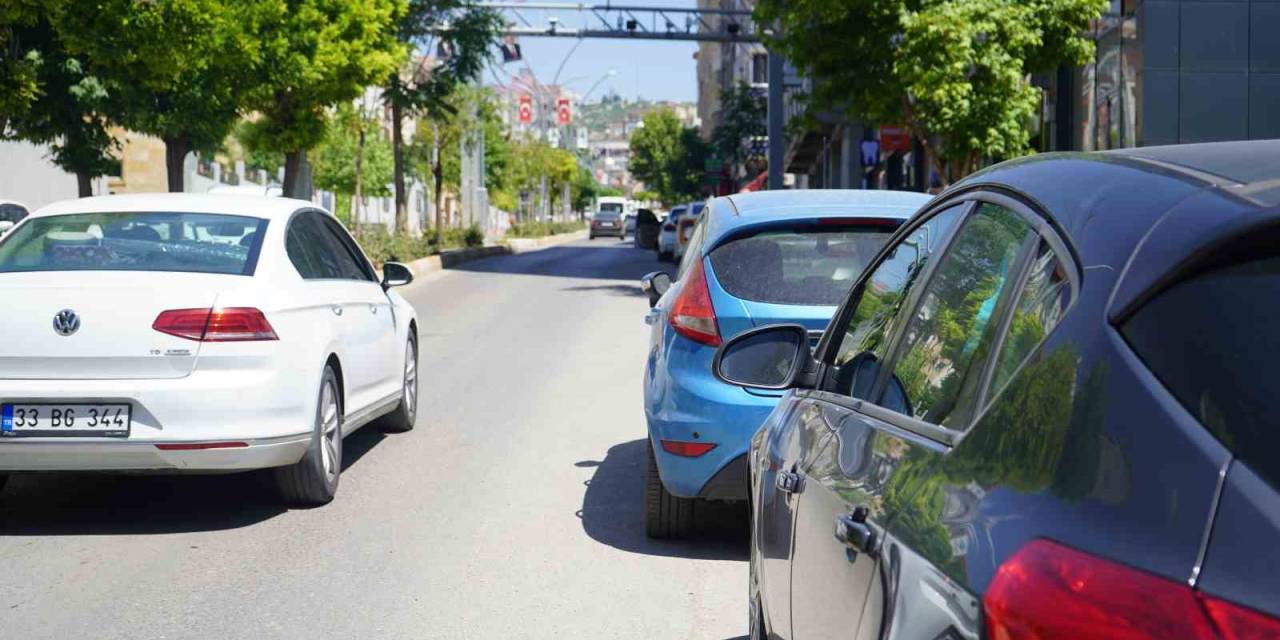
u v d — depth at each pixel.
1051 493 1.82
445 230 48.78
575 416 11.50
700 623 5.77
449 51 40.44
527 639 5.53
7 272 7.43
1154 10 21.14
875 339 3.58
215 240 7.79
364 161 60.59
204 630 5.64
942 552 2.03
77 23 18.00
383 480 8.80
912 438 2.60
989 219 2.86
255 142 32.38
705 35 53.16
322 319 8.09
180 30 18.56
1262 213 1.79
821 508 3.04
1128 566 1.65
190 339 7.09
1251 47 21.05
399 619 5.80
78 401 7.04
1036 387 2.00
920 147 40.50
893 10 20.94
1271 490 1.62
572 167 115.25
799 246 6.78
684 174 102.19
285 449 7.42
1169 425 1.72
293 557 6.85
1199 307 1.81
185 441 7.06
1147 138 21.22
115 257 7.57
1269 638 1.52
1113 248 2.00
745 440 6.45
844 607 2.62
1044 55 21.56
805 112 22.94
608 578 6.47
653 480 7.06
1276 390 1.70
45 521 7.70
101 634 5.58
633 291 27.98
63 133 23.70
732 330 6.56
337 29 30.39
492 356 16.00
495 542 7.17
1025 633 1.71
